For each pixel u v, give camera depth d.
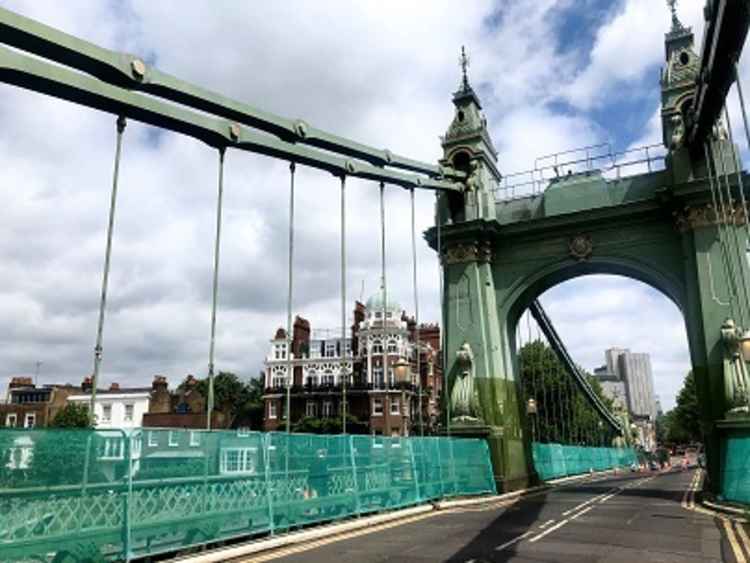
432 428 62.25
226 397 90.25
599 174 27.42
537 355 63.91
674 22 26.75
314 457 14.01
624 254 25.83
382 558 10.41
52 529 8.19
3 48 10.05
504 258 28.12
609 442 76.88
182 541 10.07
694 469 64.31
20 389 75.56
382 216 22.11
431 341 80.75
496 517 16.75
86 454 8.77
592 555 10.62
